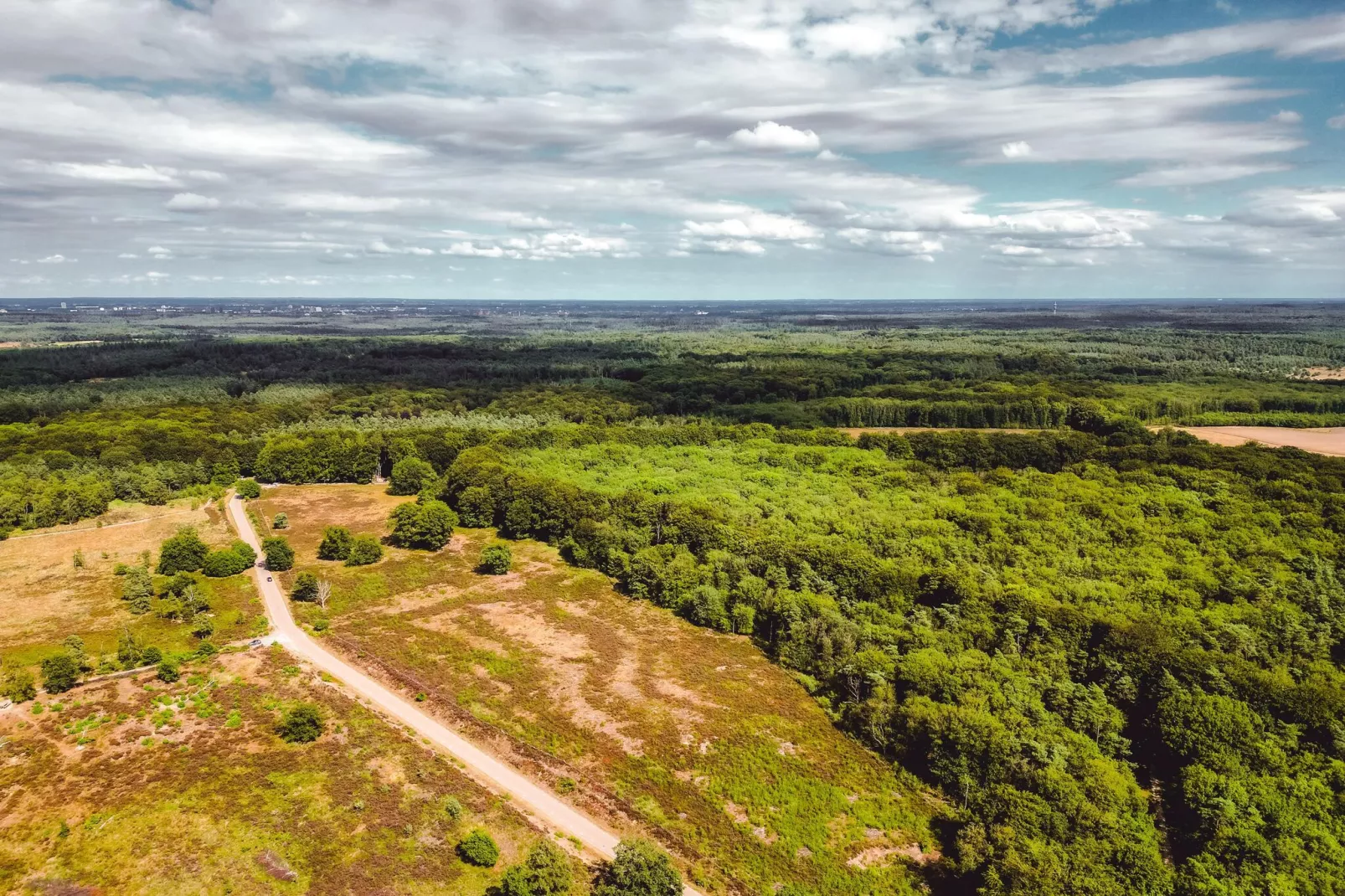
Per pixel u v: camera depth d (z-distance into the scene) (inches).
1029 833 2881.4
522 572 5728.3
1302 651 3988.7
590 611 5073.8
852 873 2938.0
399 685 4084.6
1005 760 3253.0
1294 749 3267.7
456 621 4874.5
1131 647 3873.0
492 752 3582.7
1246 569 4793.3
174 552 5413.4
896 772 3506.4
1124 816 2999.5
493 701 3951.8
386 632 4667.8
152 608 4837.6
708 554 5442.9
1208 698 3472.0
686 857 2992.1
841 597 4813.0
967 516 5792.3
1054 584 4699.8
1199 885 2608.3
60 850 2780.5
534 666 4320.9
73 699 3754.9
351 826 3004.4
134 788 3132.4
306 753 3425.2
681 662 4424.2
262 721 3659.0
